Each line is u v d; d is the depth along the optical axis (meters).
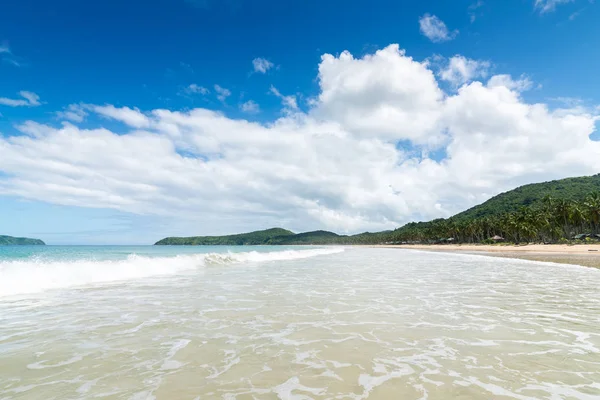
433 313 9.55
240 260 33.19
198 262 26.52
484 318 8.96
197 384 4.85
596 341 6.96
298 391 4.63
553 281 17.33
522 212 107.69
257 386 4.79
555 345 6.68
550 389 4.70
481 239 134.00
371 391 4.63
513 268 25.95
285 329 7.85
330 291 13.57
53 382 4.88
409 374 5.23
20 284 13.59
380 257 45.72
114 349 6.38
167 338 7.10
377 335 7.38
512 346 6.62
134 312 9.53
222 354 6.14
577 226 102.62
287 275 19.70
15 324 8.14
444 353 6.22
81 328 7.83
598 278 18.77
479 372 5.31
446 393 4.57
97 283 15.48
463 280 17.62
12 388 4.66
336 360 5.86
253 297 12.05
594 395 4.52
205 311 9.72
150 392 4.57
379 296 12.39
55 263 17.05
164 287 14.29
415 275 20.19
